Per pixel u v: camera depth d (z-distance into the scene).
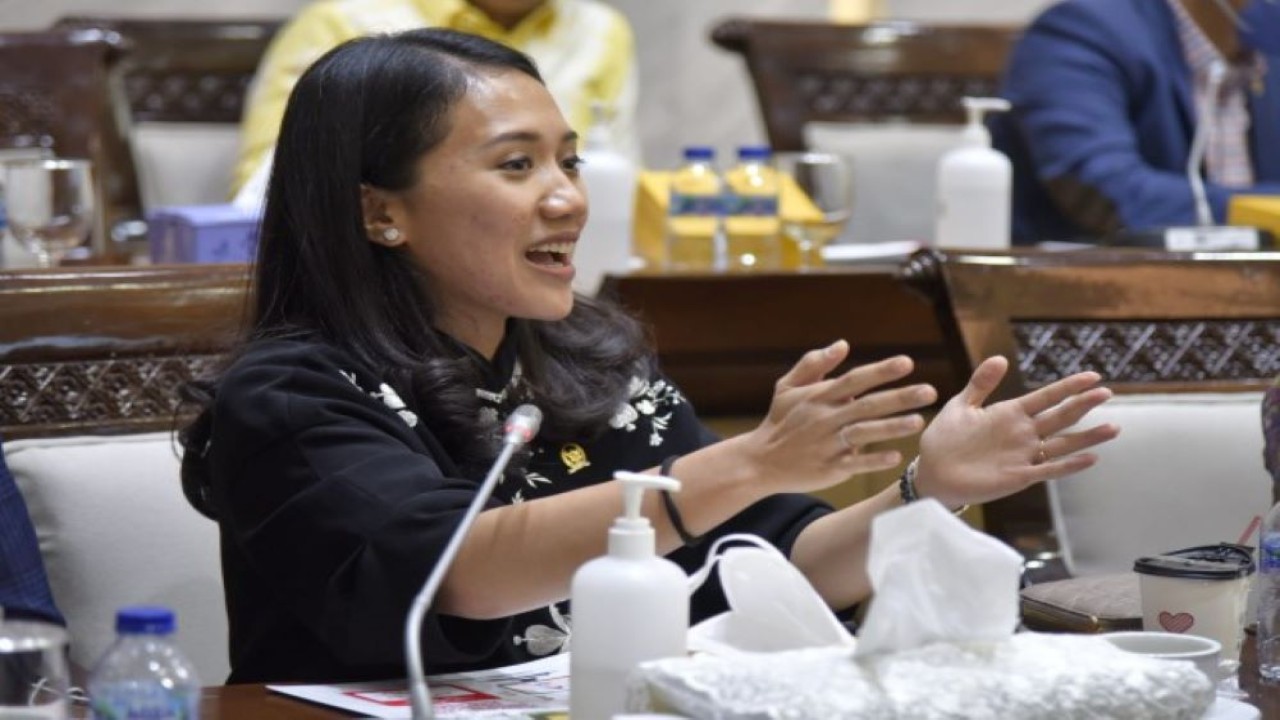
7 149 11.55
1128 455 7.38
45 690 4.32
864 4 17.73
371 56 5.85
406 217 5.85
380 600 5.12
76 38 11.82
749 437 4.90
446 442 5.84
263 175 10.36
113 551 6.55
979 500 5.20
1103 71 12.12
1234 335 7.65
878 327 9.69
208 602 6.65
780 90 13.12
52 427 6.63
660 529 4.93
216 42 13.26
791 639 4.59
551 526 5.06
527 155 5.82
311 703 5.05
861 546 5.89
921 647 4.25
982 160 10.41
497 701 5.03
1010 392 7.36
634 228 10.59
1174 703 4.22
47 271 6.74
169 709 4.05
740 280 9.52
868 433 4.75
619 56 13.33
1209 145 12.10
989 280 7.49
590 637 4.33
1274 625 5.39
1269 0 12.09
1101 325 7.55
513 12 12.94
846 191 10.57
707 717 4.03
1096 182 11.81
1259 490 7.42
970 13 19.25
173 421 6.45
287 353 5.64
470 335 6.03
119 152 12.68
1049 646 4.29
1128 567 7.31
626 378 6.39
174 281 6.86
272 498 5.40
